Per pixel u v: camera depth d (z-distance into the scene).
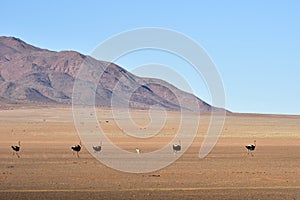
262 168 66.25
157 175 57.75
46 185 49.16
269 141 128.88
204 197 42.81
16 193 44.19
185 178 55.09
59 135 139.12
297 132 165.12
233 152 94.12
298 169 65.12
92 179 53.81
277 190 46.94
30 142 117.94
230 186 49.28
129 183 50.91
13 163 70.94
